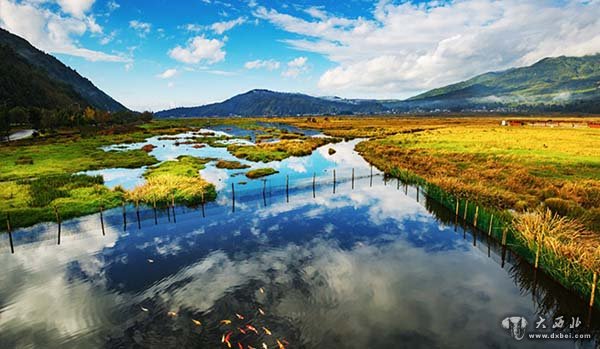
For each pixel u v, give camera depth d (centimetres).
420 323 1220
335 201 2902
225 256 1806
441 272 1620
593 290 1216
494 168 3709
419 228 2241
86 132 10144
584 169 3606
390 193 3170
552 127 11069
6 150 5991
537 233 1614
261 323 1216
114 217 2489
